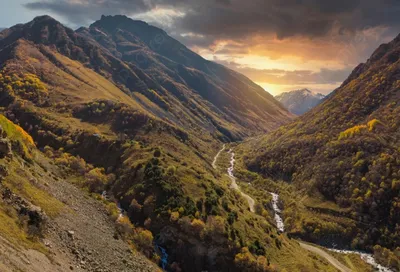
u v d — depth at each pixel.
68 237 54.69
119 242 69.31
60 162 124.06
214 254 90.38
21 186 58.03
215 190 122.06
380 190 149.88
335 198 162.62
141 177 115.25
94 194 94.19
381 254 126.25
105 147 152.12
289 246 117.81
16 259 35.75
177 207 99.44
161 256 86.94
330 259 124.88
